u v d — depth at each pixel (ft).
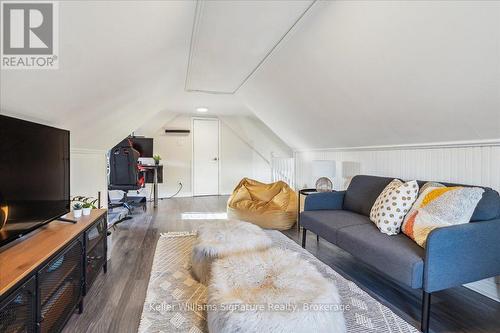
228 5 6.21
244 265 4.90
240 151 22.81
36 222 5.07
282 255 5.32
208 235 7.18
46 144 5.44
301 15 6.54
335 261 8.16
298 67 8.55
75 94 5.42
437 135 7.34
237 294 4.07
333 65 7.44
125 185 14.30
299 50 7.84
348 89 7.90
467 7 4.21
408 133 8.04
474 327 5.05
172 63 8.57
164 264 7.75
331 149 12.92
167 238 10.23
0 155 4.09
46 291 4.13
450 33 4.70
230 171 22.59
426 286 4.78
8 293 3.11
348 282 6.73
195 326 4.99
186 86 12.85
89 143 9.20
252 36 7.66
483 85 5.15
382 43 5.81
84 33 3.96
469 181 6.86
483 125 6.06
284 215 11.73
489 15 4.11
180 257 8.30
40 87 4.36
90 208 6.93
